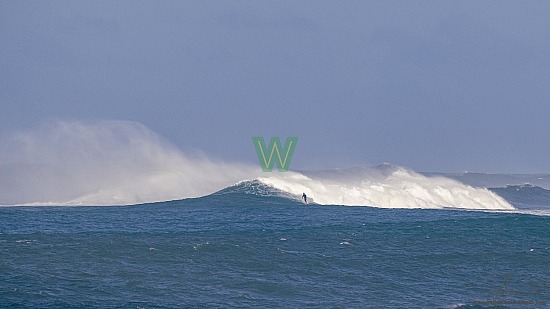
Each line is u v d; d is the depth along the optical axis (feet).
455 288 352.08
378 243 449.48
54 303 308.40
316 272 374.02
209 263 383.65
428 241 458.09
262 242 443.32
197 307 310.04
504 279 369.50
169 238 454.81
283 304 318.65
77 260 381.81
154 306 309.01
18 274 351.25
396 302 326.44
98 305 307.58
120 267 369.71
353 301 326.85
